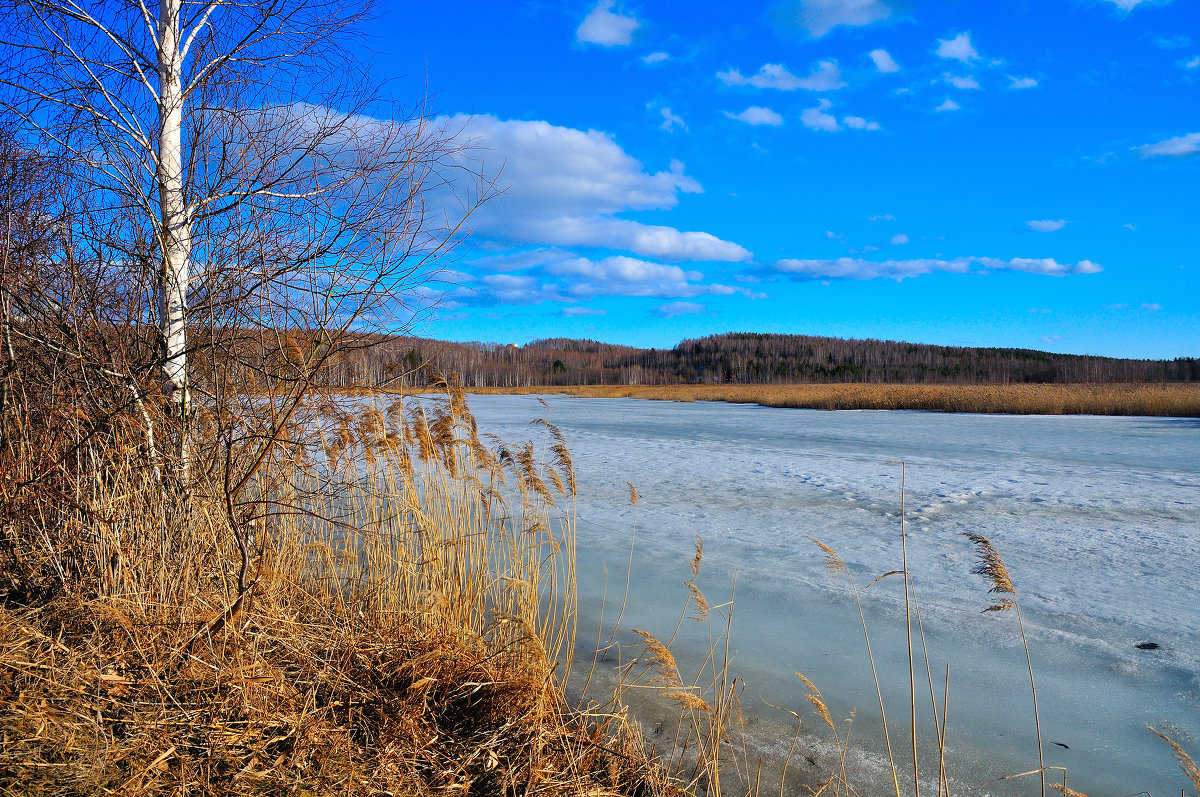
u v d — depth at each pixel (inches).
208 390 154.1
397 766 105.7
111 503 137.6
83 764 91.1
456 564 170.7
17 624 119.0
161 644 118.7
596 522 341.4
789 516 360.2
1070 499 407.5
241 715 108.0
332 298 148.6
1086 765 137.3
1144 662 183.0
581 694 162.2
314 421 169.0
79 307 146.5
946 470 528.4
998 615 217.0
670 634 204.1
